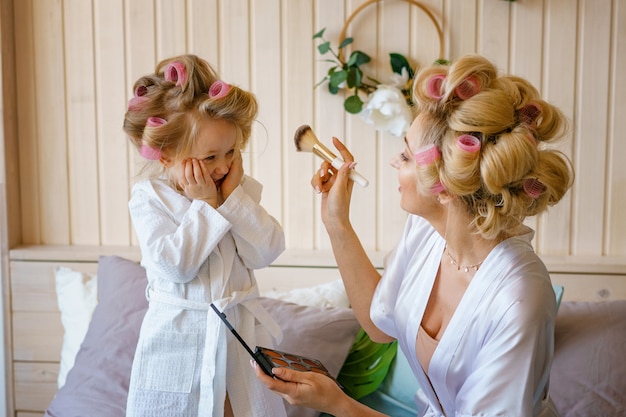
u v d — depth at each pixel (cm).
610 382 170
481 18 207
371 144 214
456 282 136
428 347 137
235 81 217
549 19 205
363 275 156
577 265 204
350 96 211
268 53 215
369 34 211
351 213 217
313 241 221
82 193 228
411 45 211
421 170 123
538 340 121
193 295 144
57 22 221
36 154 228
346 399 129
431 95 125
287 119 216
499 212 123
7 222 223
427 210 133
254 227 147
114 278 198
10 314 226
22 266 223
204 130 139
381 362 189
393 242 217
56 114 225
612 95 206
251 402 146
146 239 143
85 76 223
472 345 128
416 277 143
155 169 154
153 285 148
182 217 146
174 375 143
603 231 211
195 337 143
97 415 168
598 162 208
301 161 218
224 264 146
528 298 123
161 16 217
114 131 224
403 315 142
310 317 188
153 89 143
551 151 125
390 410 184
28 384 229
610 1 203
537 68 207
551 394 171
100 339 184
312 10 212
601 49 205
